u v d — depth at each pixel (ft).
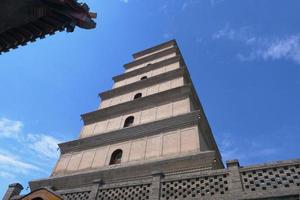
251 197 34.19
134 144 71.15
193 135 64.28
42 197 46.98
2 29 31.07
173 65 100.63
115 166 65.77
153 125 72.13
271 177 35.70
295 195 32.04
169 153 62.69
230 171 38.88
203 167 54.60
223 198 35.70
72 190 48.34
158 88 90.07
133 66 116.37
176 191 40.22
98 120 88.33
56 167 76.38
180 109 75.00
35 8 32.42
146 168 59.88
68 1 34.01
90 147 78.13
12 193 51.55
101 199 44.62
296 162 35.55
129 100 91.50
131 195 43.11
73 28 35.78
